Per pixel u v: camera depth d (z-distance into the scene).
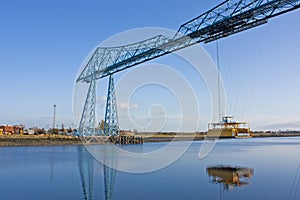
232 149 44.97
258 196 13.95
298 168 22.91
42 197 14.14
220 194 14.37
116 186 16.36
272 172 21.00
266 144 62.44
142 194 14.47
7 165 25.22
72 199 13.79
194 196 14.02
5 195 14.54
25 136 59.00
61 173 20.95
